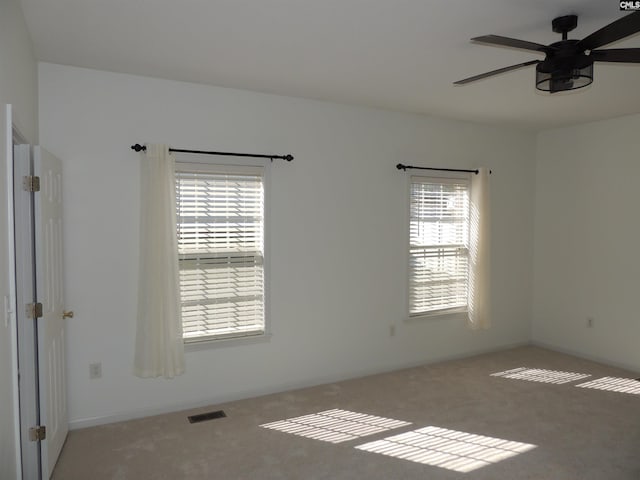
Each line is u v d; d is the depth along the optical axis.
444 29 2.67
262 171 4.03
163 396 3.73
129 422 3.55
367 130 4.57
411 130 4.82
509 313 5.67
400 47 2.96
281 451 3.09
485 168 5.12
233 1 2.34
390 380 4.54
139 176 3.58
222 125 3.87
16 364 2.21
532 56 3.11
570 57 2.29
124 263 3.56
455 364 5.07
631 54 2.27
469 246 5.19
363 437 3.30
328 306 4.44
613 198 4.98
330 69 3.40
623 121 4.87
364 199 4.59
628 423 3.54
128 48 2.99
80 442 3.21
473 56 3.12
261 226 4.06
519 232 5.68
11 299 2.15
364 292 4.64
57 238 3.00
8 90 2.10
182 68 3.38
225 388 3.97
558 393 4.18
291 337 4.26
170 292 3.53
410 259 4.91
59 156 3.33
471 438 3.29
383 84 3.77
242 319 4.03
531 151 5.72
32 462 2.56
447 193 5.13
